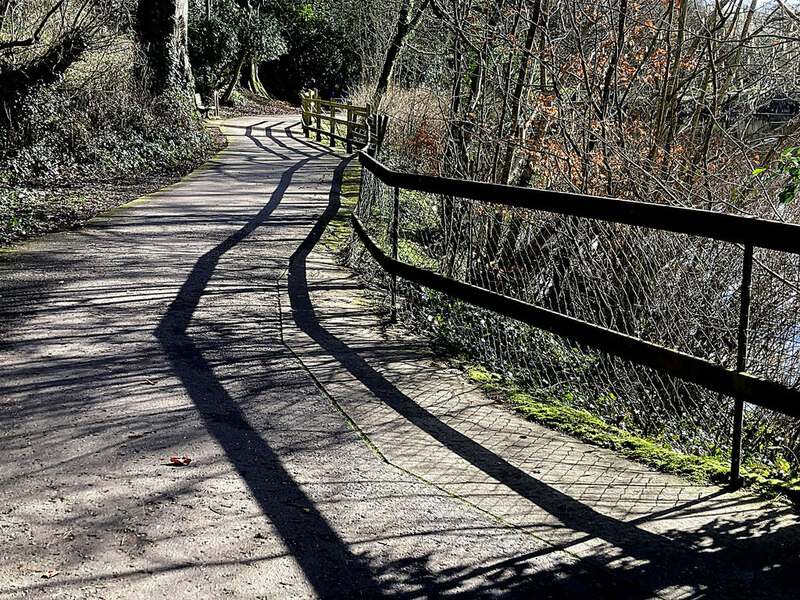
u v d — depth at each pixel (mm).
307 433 4113
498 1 10828
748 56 10102
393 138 19984
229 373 5008
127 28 18188
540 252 6117
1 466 3562
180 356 5305
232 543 2969
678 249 5176
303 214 12070
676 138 10273
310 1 46719
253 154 21391
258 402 4523
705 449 4531
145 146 17938
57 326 5879
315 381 4941
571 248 5637
